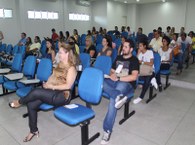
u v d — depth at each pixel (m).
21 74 2.96
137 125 2.34
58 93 1.95
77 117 1.68
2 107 2.91
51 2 9.80
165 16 12.34
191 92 3.55
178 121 2.42
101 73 1.83
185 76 4.33
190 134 2.12
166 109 2.80
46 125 2.36
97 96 1.83
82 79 1.97
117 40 5.56
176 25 11.95
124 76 2.37
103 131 2.21
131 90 2.36
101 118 2.54
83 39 7.36
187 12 11.36
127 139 2.04
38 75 2.77
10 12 8.36
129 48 2.43
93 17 12.45
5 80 3.04
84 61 3.17
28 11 8.88
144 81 2.97
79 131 2.23
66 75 2.04
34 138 2.07
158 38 5.02
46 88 2.06
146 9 13.23
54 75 2.15
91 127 2.31
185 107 2.86
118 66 2.49
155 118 2.52
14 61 3.45
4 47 6.69
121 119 2.50
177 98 3.25
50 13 9.88
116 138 2.06
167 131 2.19
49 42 4.34
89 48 4.12
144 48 3.17
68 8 10.75
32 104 1.98
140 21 13.70
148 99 3.11
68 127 2.32
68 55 2.05
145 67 2.93
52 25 10.07
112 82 2.33
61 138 2.08
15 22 8.59
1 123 2.42
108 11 11.84
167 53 3.93
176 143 1.95
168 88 3.81
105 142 1.96
